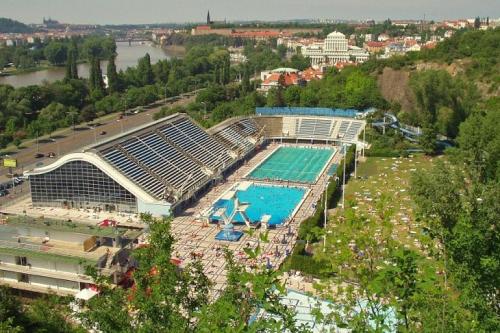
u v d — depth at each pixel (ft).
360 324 126.21
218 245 423.23
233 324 125.90
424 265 124.06
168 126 633.61
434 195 306.76
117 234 368.27
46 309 243.81
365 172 635.25
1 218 469.57
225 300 131.03
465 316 128.77
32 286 355.77
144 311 150.30
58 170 502.38
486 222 192.95
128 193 490.90
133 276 161.99
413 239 413.18
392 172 631.97
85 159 491.31
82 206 506.89
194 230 456.45
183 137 636.89
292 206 529.04
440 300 127.54
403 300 123.54
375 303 127.54
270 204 535.19
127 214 490.90
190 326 158.20
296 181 612.29
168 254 162.40
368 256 134.00
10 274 363.76
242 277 128.47
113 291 173.78
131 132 572.51
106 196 497.87
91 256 352.28
